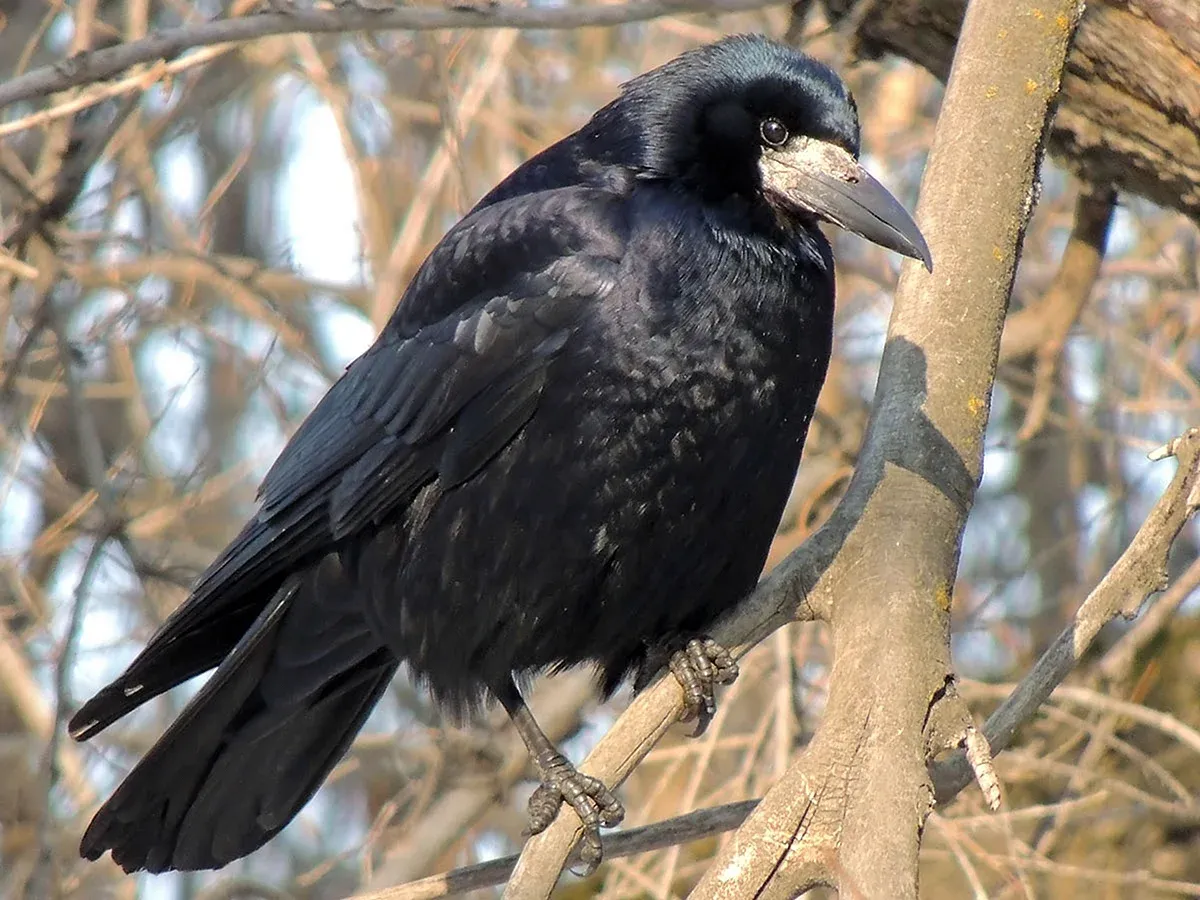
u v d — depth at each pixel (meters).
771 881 7.14
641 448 8.95
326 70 13.85
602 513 9.04
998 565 15.21
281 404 13.57
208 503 14.35
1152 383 14.02
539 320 9.12
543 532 9.13
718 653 9.19
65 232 12.82
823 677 12.85
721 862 7.18
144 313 13.23
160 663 9.97
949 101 9.31
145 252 13.59
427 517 9.49
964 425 8.48
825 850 7.16
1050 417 14.10
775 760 11.69
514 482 9.16
